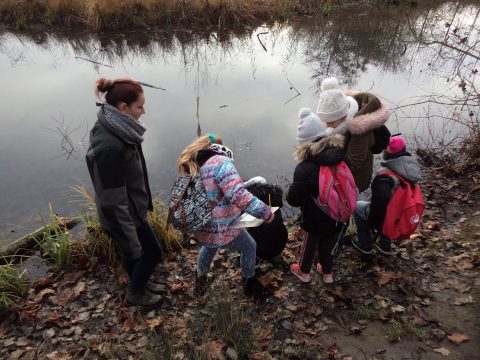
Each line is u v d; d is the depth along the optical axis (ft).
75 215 15.24
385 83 27.73
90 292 11.08
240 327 9.18
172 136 21.07
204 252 10.19
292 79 29.32
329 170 8.79
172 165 18.57
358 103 10.66
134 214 8.57
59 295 10.92
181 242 13.23
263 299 10.69
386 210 9.95
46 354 9.16
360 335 9.48
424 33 37.76
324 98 9.71
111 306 10.57
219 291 10.82
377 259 11.95
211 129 21.89
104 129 7.55
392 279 11.08
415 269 11.52
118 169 7.58
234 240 9.53
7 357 9.09
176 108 24.27
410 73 29.17
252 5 42.78
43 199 16.26
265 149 20.06
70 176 17.81
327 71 30.78
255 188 11.00
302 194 8.95
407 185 9.80
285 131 21.84
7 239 14.02
